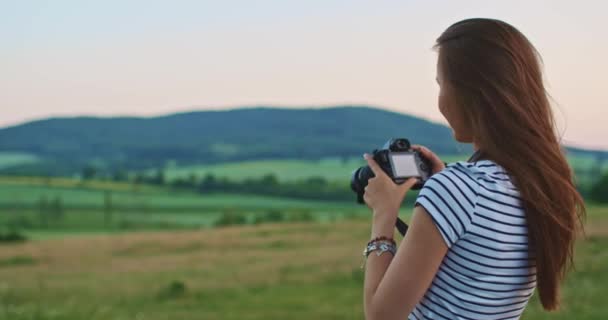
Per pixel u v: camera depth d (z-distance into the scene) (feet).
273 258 120.57
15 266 138.00
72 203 509.76
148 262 134.31
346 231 165.07
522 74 6.90
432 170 8.07
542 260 6.97
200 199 548.72
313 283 85.56
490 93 6.87
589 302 53.67
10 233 233.35
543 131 6.91
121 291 89.76
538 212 6.88
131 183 623.77
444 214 6.76
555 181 6.87
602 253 85.97
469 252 6.88
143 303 78.69
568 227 7.04
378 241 7.34
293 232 168.76
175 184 609.01
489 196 6.82
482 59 6.93
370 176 7.83
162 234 185.98
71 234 383.65
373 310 6.96
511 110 6.83
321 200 545.85
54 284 101.14
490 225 6.81
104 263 138.21
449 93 7.18
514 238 6.92
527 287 7.22
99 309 73.77
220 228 188.96
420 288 6.86
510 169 6.88
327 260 107.76
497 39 6.97
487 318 7.05
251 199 542.57
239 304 73.97
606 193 312.09
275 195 554.87
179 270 114.93
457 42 7.10
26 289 96.22
